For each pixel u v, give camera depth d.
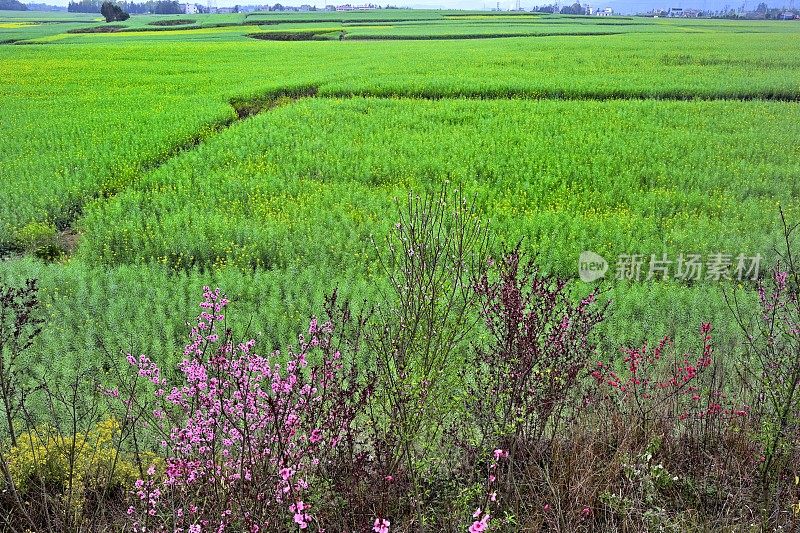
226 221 11.92
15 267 9.79
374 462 3.97
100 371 6.69
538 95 26.94
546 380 4.14
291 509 3.17
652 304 8.38
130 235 11.57
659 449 4.65
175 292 9.12
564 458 4.33
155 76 34.47
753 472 4.36
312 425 3.54
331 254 10.74
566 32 72.75
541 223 11.48
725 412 4.75
